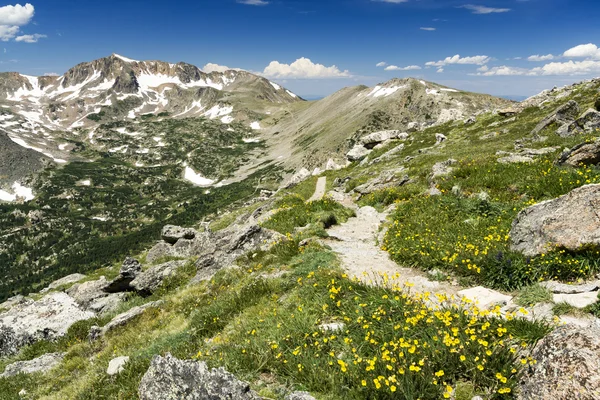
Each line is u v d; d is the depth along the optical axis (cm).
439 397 571
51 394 1102
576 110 3825
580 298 754
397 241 1458
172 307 1430
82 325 1681
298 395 624
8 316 1803
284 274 1249
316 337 791
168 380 737
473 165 2388
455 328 645
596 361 476
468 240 1270
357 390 607
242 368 753
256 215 3881
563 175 1549
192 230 2958
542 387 500
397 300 834
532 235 1046
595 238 867
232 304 1138
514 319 673
